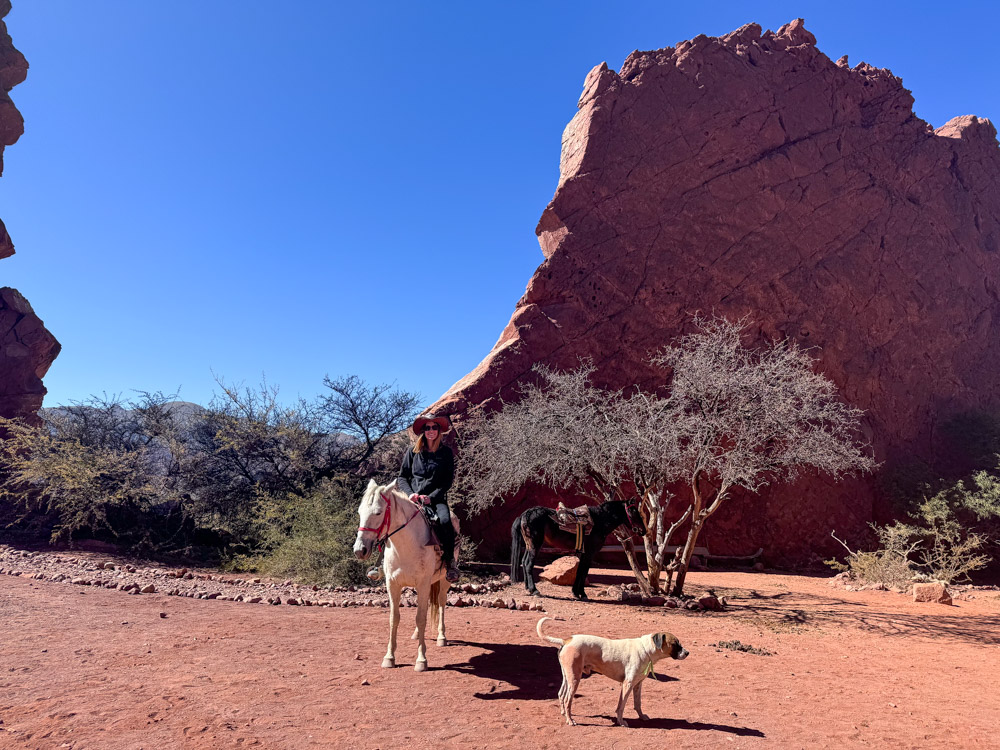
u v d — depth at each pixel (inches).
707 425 506.0
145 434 741.3
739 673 296.8
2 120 975.0
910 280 1050.7
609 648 214.1
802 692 268.1
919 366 1023.0
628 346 908.0
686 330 927.0
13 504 725.3
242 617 370.3
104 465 655.1
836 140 1092.5
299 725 201.9
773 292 970.7
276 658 281.7
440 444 316.2
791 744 201.8
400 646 314.7
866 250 1039.0
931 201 1120.2
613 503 527.2
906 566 706.8
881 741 210.1
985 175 1184.2
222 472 703.7
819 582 724.7
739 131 1048.2
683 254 962.7
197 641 307.3
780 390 501.0
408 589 490.0
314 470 716.7
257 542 639.1
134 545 647.1
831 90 1129.4
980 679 310.3
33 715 202.4
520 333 885.2
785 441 550.0
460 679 258.8
